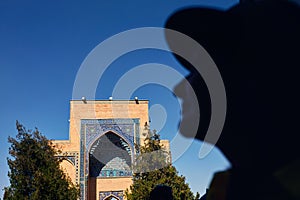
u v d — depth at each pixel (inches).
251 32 24.3
